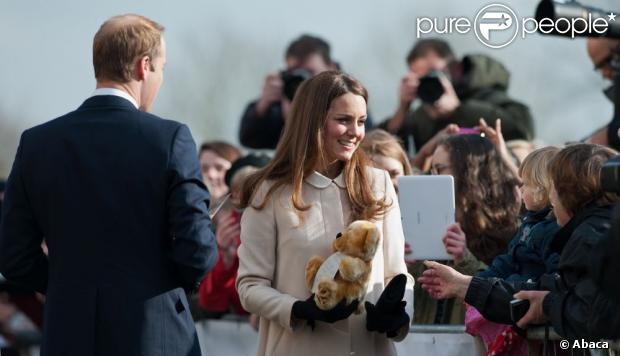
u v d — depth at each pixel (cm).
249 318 1702
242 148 2233
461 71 1964
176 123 1116
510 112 1908
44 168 1105
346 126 1116
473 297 1149
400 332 1091
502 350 1215
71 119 1116
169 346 1089
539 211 1218
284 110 2166
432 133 1914
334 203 1120
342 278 1055
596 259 966
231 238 1712
